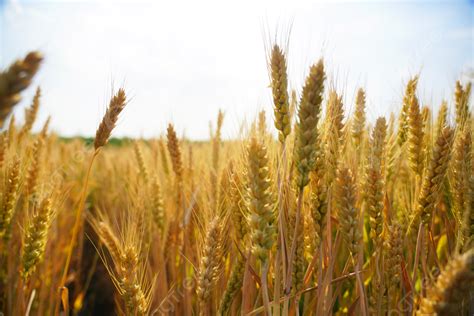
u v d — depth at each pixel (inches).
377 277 15.2
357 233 14.1
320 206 14.3
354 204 14.2
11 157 20.0
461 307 12.9
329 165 15.4
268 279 16.3
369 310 15.1
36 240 17.0
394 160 18.2
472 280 11.0
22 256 17.1
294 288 15.1
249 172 13.3
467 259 11.0
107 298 29.0
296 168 13.4
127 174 32.0
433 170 14.5
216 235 14.9
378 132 15.9
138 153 25.6
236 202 16.1
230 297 15.9
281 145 14.4
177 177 21.4
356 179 15.5
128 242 15.7
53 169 25.0
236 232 16.3
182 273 20.5
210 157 25.2
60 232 26.7
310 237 15.9
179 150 21.3
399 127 18.4
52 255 23.9
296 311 14.5
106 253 30.8
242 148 15.8
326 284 14.7
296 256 14.9
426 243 17.0
